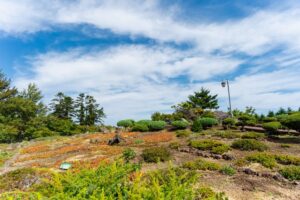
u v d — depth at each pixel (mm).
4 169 15664
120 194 3135
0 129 41344
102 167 3842
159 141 20453
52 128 50219
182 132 22234
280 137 18391
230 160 12516
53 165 14711
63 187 3432
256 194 8109
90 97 63719
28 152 22828
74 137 31891
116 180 3521
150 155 12617
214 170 10719
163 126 27391
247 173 10273
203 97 51312
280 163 11461
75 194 3320
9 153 23047
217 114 33062
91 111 63125
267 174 9836
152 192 3176
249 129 22250
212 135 20266
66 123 51844
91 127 54125
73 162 14539
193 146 15367
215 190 8289
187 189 3484
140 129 28016
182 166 11273
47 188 3584
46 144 27234
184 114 33375
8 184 10633
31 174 11461
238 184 8961
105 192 3299
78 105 63000
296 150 14055
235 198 7770
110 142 22031
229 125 24781
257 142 14680
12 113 48062
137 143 20531
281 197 7914
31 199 3416
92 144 23266
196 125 24328
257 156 11766
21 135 46656
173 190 3283
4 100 48719
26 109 47812
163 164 11961
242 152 13836
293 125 18516
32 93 55688
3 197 3496
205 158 13188
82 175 3688
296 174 9547
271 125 19438
